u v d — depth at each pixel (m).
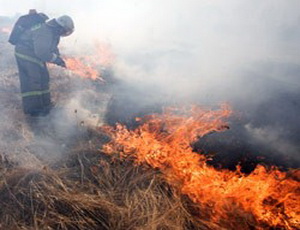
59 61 4.12
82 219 2.66
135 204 2.82
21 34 4.04
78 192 2.94
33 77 4.09
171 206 2.80
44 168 3.19
